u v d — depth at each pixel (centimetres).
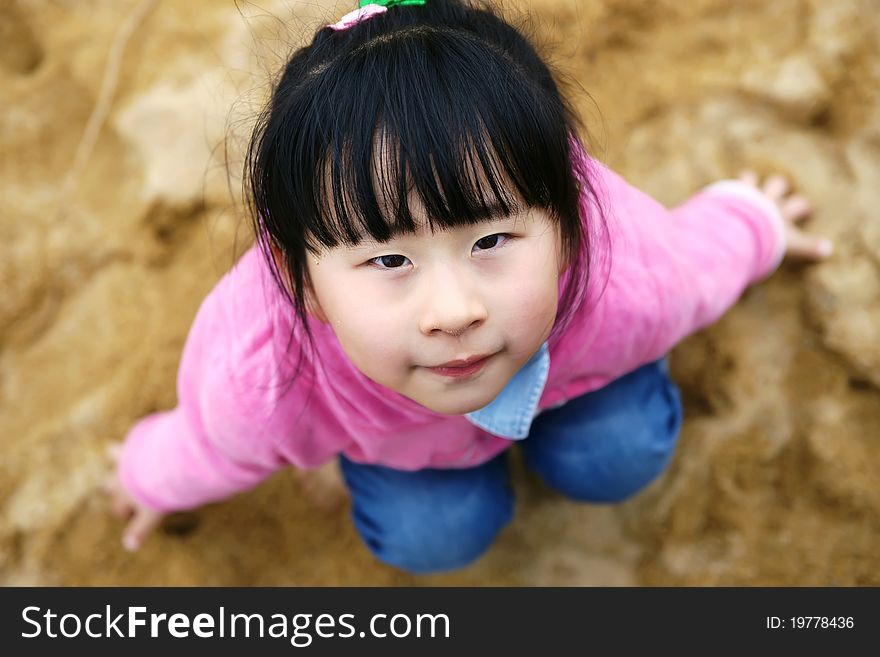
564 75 132
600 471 149
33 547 177
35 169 195
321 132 87
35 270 189
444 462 137
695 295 131
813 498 173
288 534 181
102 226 191
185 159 189
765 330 173
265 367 117
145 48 198
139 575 177
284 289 106
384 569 180
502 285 91
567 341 118
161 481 153
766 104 180
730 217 151
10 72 204
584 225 106
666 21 190
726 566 176
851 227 172
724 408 174
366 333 93
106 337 185
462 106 86
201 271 186
